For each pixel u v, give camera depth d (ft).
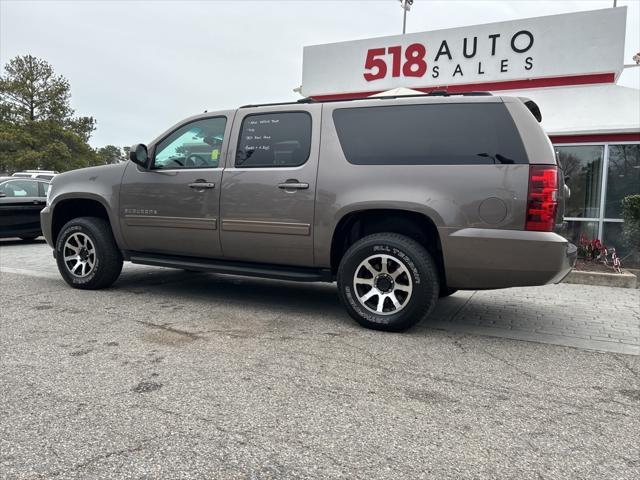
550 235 12.19
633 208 26.32
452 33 36.42
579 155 30.55
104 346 12.19
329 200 14.17
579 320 16.37
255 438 7.90
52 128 135.85
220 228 15.80
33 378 10.10
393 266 13.74
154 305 16.65
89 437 7.83
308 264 14.96
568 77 33.60
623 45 31.99
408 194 13.23
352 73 40.11
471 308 17.92
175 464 7.13
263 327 14.24
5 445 7.55
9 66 136.46
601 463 7.41
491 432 8.29
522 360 12.04
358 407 9.09
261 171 15.20
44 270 23.81
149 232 17.15
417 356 12.03
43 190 38.45
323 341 12.98
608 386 10.49
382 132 14.01
